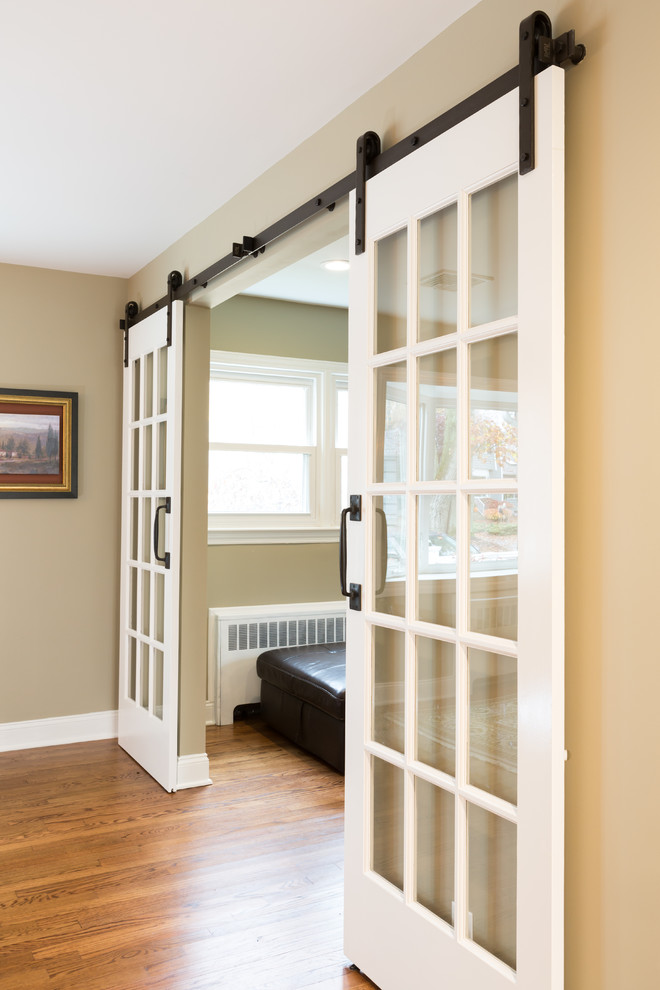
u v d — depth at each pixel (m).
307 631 4.95
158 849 2.99
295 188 2.74
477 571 1.89
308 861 2.91
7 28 2.05
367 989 2.16
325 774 3.85
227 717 4.68
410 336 2.10
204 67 2.24
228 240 3.22
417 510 2.09
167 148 2.76
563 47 1.67
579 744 1.68
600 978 1.63
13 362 4.12
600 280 1.64
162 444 3.77
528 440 1.69
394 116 2.24
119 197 3.21
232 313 4.83
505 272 1.81
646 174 1.54
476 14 1.94
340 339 5.20
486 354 1.87
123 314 4.39
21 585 4.15
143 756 3.88
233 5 1.95
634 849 1.56
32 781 3.69
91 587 4.32
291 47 2.14
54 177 3.01
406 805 2.09
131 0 1.94
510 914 1.79
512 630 1.79
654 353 1.53
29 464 4.13
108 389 4.35
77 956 2.28
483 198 1.87
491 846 1.84
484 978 1.80
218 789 3.62
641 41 1.55
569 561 1.71
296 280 4.49
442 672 2.01
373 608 2.27
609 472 1.62
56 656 4.24
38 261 4.08
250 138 2.68
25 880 2.74
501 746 1.82
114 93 2.39
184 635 3.65
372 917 2.20
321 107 2.47
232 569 4.87
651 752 1.53
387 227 2.18
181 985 2.15
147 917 2.50
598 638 1.64
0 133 2.65
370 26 2.04
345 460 5.29
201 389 3.68
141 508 4.00
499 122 1.79
